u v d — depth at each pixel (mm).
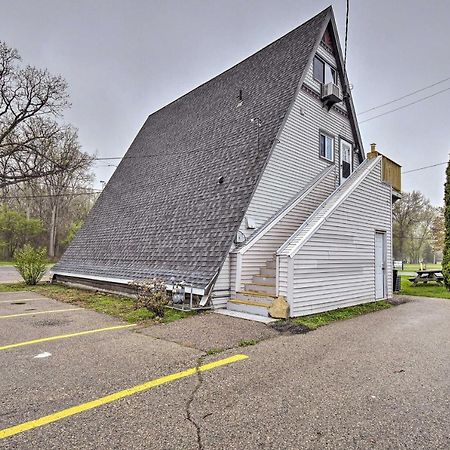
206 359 4496
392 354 4863
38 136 19781
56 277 14656
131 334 5770
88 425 2760
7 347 5008
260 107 10773
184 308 7648
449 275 14125
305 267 7629
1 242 37125
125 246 11453
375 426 2812
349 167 13305
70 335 5711
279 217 9320
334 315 7699
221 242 8281
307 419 2912
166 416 2930
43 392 3410
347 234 9148
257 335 5758
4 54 18641
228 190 9281
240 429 2730
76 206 42938
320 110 11750
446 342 5578
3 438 2549
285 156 9984
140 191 13570
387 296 10703
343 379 3859
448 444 2549
